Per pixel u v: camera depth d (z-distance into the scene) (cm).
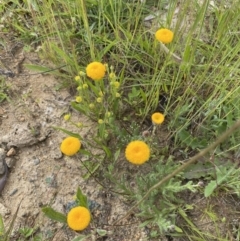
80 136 54
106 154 54
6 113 60
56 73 61
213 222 51
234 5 55
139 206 49
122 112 58
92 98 58
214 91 53
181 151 55
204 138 55
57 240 50
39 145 57
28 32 65
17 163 56
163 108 58
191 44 60
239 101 55
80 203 46
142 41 60
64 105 60
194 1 60
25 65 59
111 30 65
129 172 54
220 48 54
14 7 68
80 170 55
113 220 51
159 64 60
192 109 54
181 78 57
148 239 50
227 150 51
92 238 50
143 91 59
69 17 65
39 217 52
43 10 63
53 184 54
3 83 62
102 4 62
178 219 51
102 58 62
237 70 55
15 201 53
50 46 60
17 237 51
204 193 48
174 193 52
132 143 42
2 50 65
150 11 64
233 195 52
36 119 59
